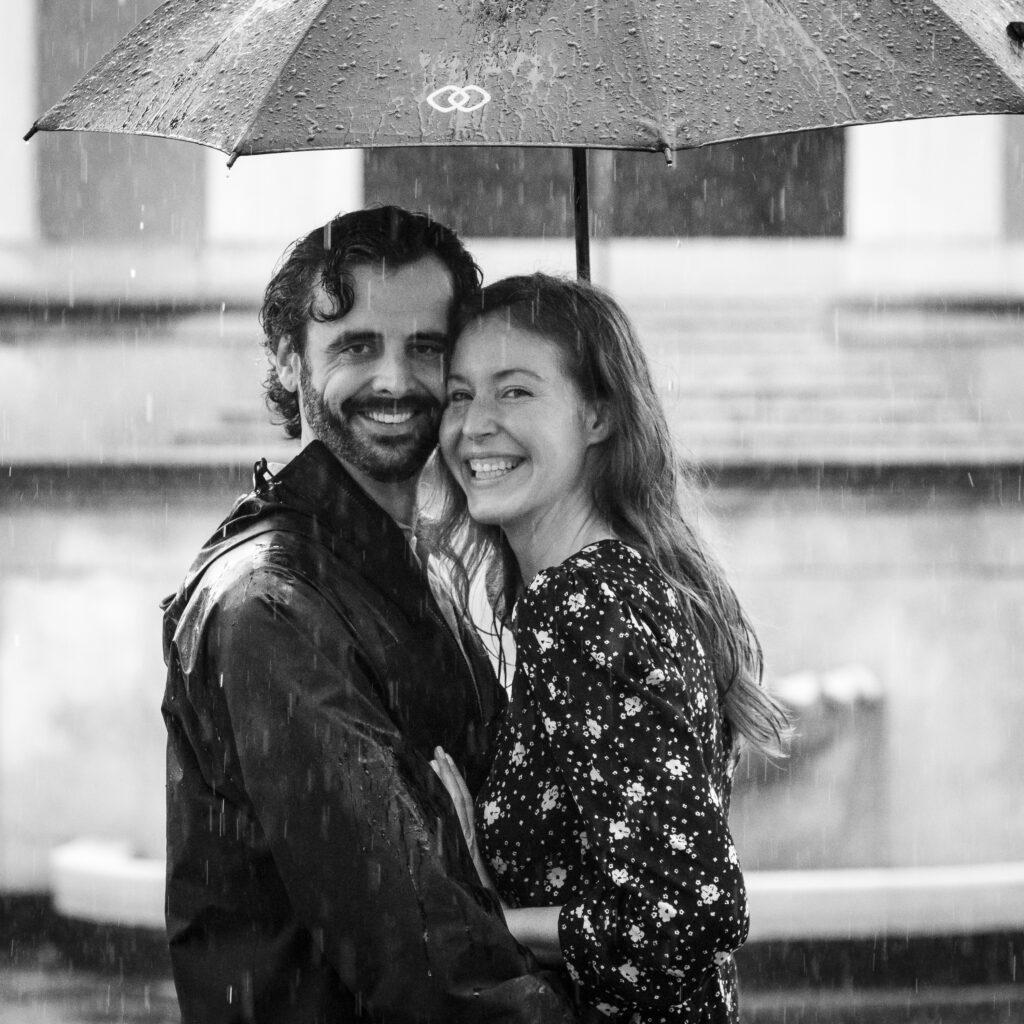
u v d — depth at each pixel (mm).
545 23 3953
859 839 13570
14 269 15352
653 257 15844
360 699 4148
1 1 16250
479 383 4355
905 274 15727
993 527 14992
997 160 16375
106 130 4332
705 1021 4270
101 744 14492
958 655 14781
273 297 4777
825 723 13570
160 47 4422
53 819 14367
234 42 4180
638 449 4387
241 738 4141
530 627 4078
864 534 15062
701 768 3961
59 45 16312
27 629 14742
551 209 16312
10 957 12750
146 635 14766
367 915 3998
